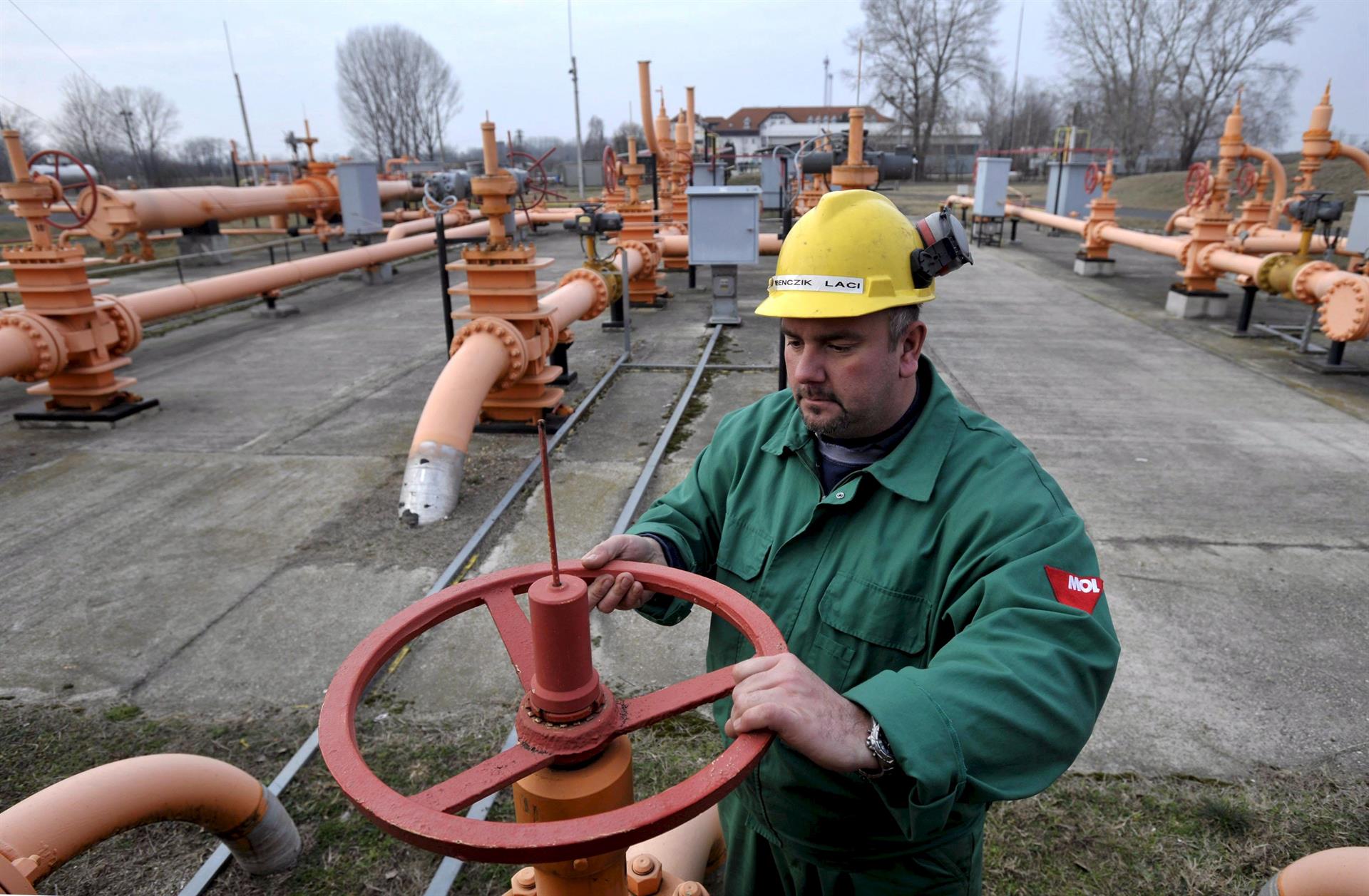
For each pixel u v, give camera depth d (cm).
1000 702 87
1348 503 425
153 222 1059
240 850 195
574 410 584
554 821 76
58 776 246
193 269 1445
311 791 238
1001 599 99
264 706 278
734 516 139
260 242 1853
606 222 759
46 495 461
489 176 485
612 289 746
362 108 5969
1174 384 646
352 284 1281
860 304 108
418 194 1845
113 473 491
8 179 2406
